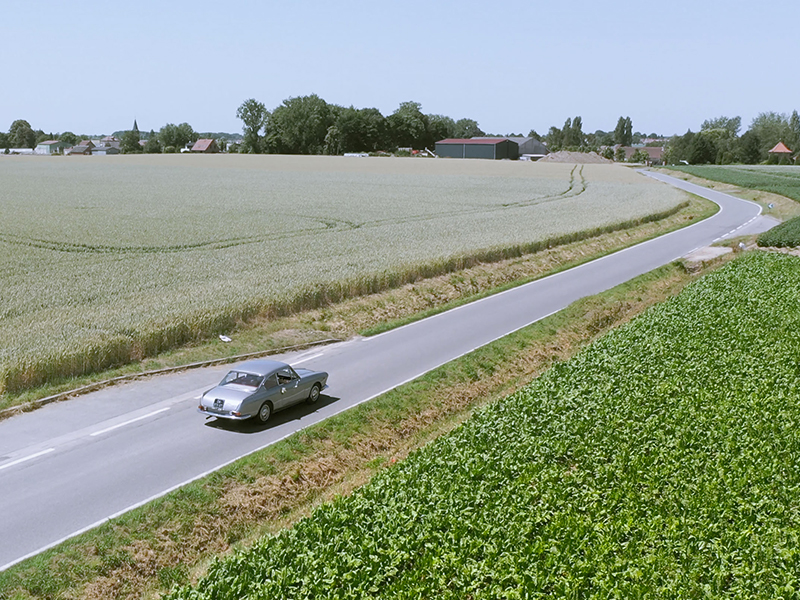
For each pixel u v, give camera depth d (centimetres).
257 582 1338
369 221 6625
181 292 3544
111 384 2598
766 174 13800
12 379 2442
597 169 16188
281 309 3438
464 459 1845
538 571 1364
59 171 14000
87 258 4531
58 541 1602
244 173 13612
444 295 4125
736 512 1585
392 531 1499
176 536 1677
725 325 3027
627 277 4681
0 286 3666
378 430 2330
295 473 1995
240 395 2239
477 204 8269
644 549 1456
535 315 3744
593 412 2158
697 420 2058
